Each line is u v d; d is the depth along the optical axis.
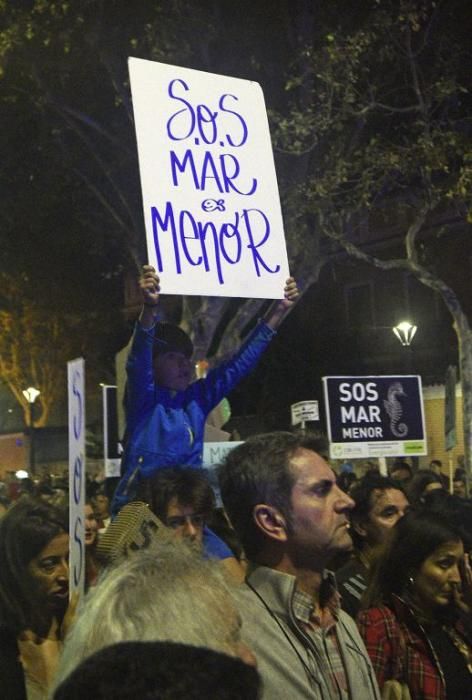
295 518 3.03
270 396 32.94
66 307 38.31
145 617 1.83
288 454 3.09
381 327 30.47
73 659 1.84
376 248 30.56
